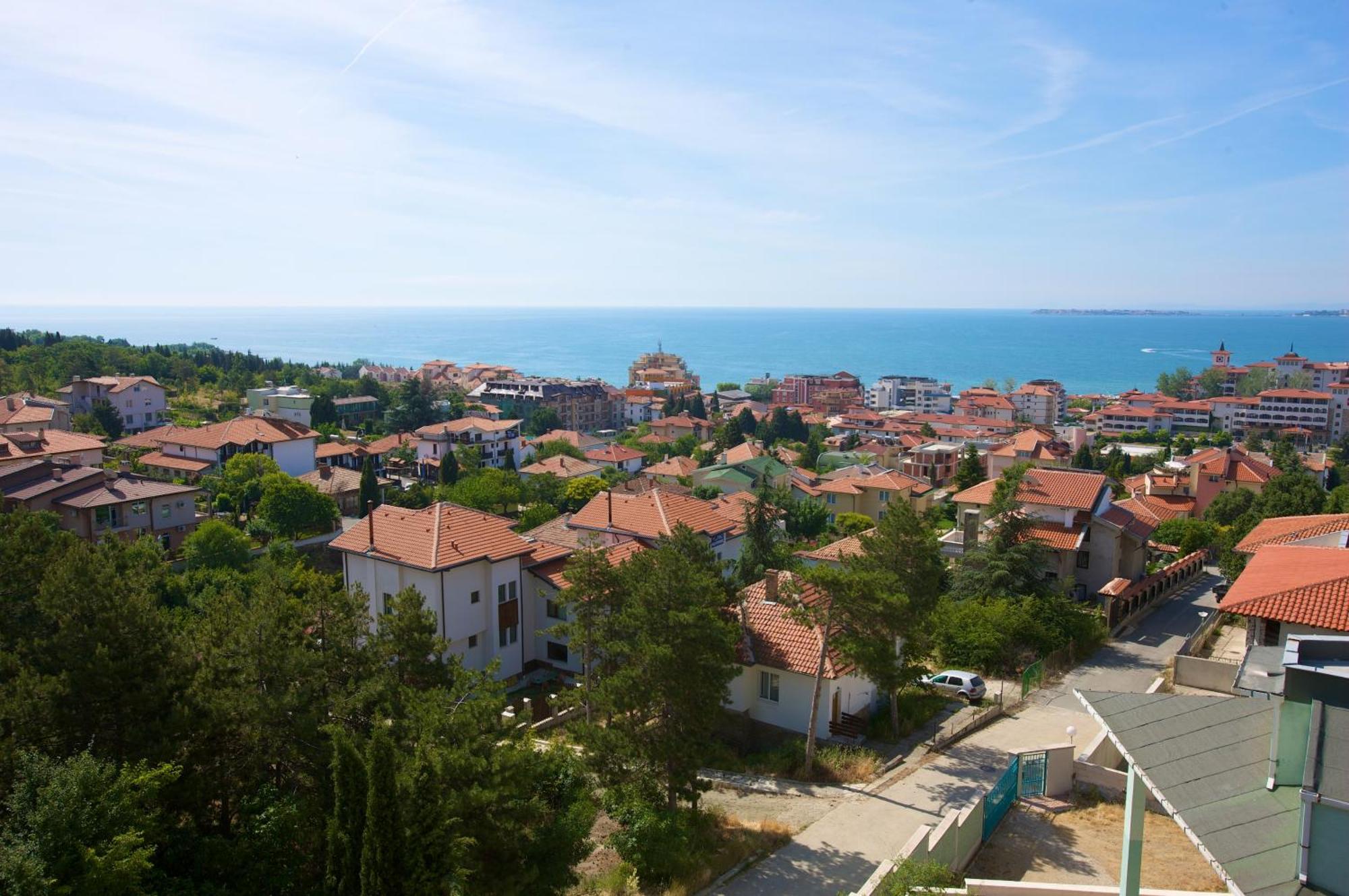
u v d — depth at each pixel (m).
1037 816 26.94
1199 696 16.39
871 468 109.31
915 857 20.80
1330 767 11.95
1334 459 145.62
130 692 24.06
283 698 24.77
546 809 25.81
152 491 77.25
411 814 20.36
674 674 27.56
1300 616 26.98
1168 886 22.56
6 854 16.89
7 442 85.81
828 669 36.66
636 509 59.06
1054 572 58.91
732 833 28.22
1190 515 97.44
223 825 25.08
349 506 99.06
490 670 27.55
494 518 51.69
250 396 155.75
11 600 28.78
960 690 41.56
